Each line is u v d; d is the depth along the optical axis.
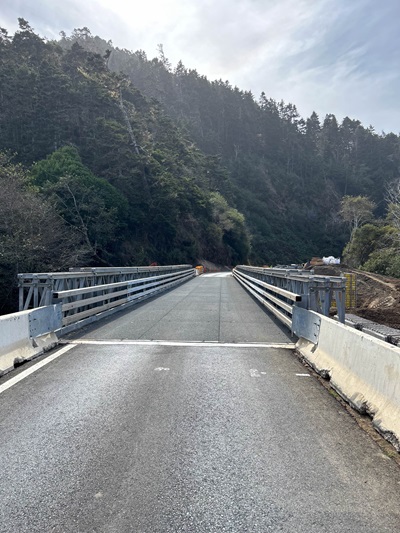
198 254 68.62
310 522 2.88
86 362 7.07
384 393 4.62
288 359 7.49
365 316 15.38
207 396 5.43
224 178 96.88
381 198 129.88
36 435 4.23
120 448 3.96
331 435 4.34
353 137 163.50
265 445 4.07
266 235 110.50
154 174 55.28
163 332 9.79
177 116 126.50
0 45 64.38
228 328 10.39
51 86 51.84
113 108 57.44
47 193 37.09
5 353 6.62
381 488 3.34
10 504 3.06
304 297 8.82
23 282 8.58
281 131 152.75
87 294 11.16
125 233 48.97
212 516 2.93
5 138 48.19
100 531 2.77
